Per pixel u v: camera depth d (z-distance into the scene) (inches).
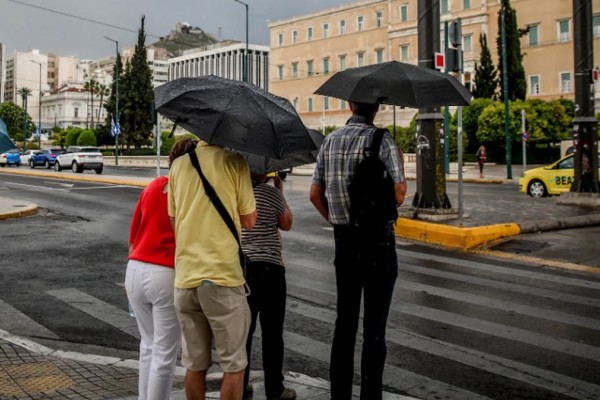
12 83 6766.7
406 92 155.9
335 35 2979.8
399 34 2694.4
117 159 2384.4
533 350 216.5
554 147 1911.9
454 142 1934.1
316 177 159.6
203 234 130.0
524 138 1344.7
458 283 327.6
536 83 2321.6
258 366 203.6
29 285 320.8
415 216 523.8
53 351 211.9
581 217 530.9
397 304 281.7
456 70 508.1
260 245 165.5
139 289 144.3
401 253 423.2
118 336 235.9
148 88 3090.6
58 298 293.1
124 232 522.3
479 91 2213.3
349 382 157.0
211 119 125.6
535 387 181.8
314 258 402.6
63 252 423.8
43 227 549.6
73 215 641.6
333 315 264.2
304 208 690.8
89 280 335.3
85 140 3105.3
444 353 212.8
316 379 187.6
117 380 183.6
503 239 461.4
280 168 164.6
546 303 284.5
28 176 1401.3
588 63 655.8
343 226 152.8
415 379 188.1
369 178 147.6
